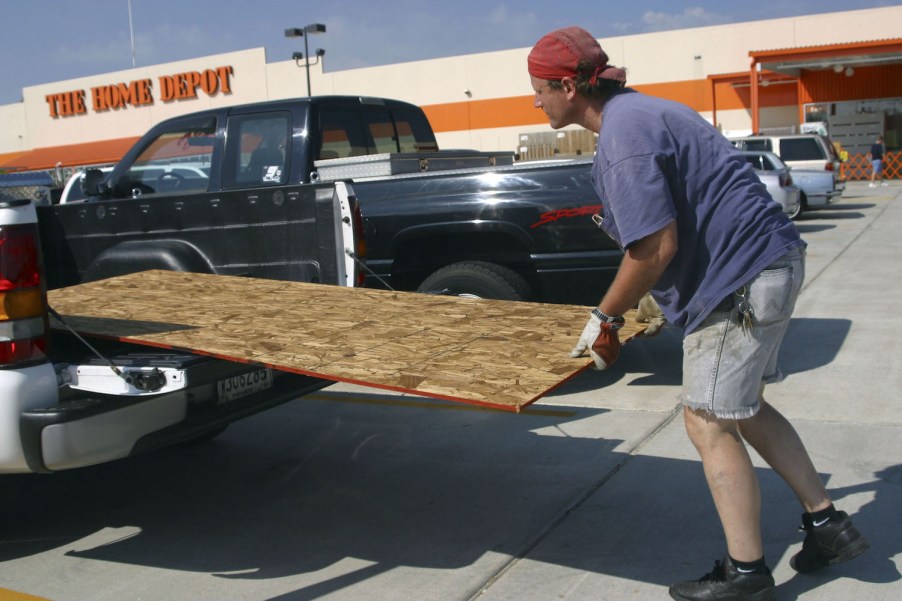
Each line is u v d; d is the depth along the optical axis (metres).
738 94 33.16
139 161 6.97
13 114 47.09
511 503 4.27
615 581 3.42
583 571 3.53
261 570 3.71
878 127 31.08
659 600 3.25
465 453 5.04
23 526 4.32
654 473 4.50
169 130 6.89
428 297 4.43
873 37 31.06
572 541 3.81
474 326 3.76
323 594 3.47
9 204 3.37
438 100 37.50
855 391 5.69
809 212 20.16
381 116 7.48
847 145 31.55
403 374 2.98
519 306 4.20
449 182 6.37
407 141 7.81
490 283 6.29
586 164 6.07
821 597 3.18
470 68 36.75
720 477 2.98
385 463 4.97
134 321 3.94
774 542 3.63
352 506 4.37
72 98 44.56
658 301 3.09
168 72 41.59
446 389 2.82
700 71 33.28
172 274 5.12
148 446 3.62
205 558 3.87
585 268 6.05
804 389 5.81
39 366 3.47
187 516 4.36
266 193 5.14
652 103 2.89
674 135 2.84
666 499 4.17
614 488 4.35
